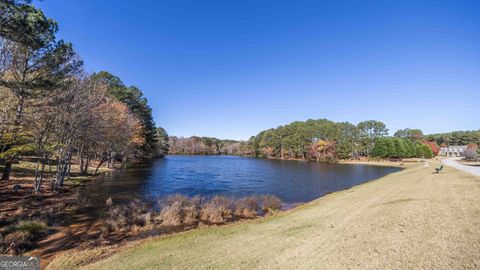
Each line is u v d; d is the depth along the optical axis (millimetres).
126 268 5953
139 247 7738
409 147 74812
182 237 8781
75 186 19859
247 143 119938
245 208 13789
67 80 15945
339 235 7250
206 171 39406
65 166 19453
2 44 12422
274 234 8234
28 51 13289
